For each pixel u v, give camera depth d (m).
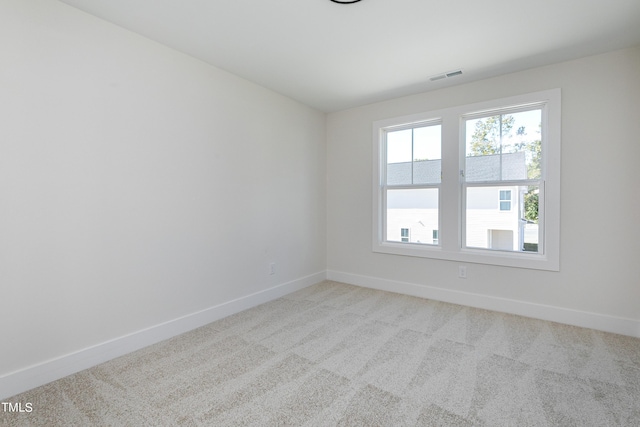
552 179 2.74
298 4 1.90
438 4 1.90
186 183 2.60
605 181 2.54
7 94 1.69
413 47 2.44
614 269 2.52
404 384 1.84
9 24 1.69
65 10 1.89
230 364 2.07
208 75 2.76
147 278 2.35
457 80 3.10
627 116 2.45
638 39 2.31
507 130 3.04
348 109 4.07
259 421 1.53
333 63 2.74
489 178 3.13
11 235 1.71
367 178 3.93
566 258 2.71
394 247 3.70
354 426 1.49
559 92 2.69
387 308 3.15
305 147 3.92
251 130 3.19
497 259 3.03
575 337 2.44
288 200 3.68
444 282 3.36
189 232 2.63
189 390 1.78
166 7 1.93
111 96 2.12
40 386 1.82
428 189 3.53
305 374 1.95
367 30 2.21
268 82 3.18
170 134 2.48
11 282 1.72
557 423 1.51
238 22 2.11
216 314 2.85
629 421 1.51
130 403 1.66
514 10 1.96
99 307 2.08
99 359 2.07
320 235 4.22
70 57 1.92
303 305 3.26
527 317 2.88
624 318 2.49
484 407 1.62
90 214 2.03
